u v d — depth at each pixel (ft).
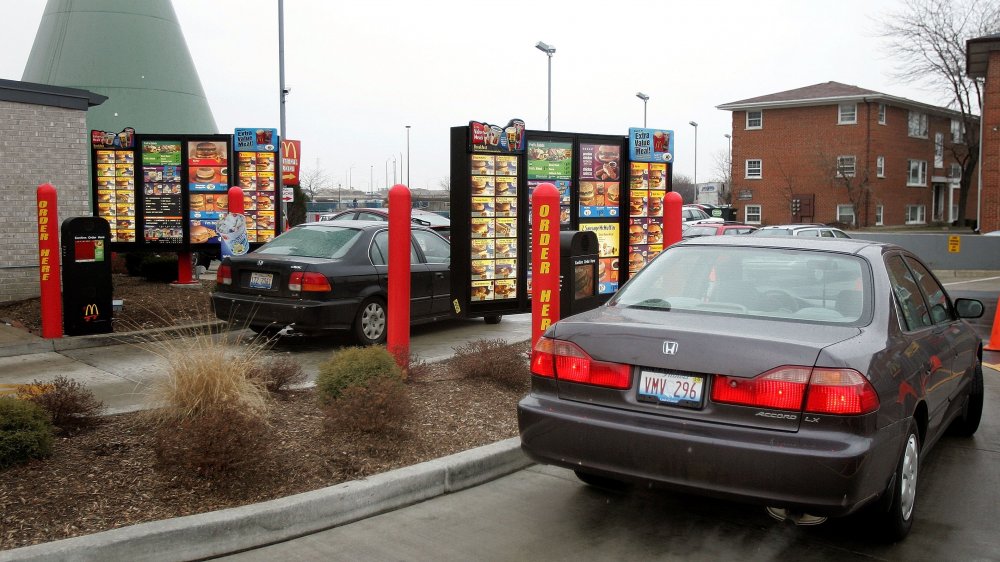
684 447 12.02
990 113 100.42
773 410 11.71
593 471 13.05
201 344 18.57
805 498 11.37
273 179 48.42
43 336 29.89
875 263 14.82
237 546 13.07
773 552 13.37
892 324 13.67
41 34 100.73
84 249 30.42
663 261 16.17
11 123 37.01
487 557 12.99
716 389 12.12
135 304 37.37
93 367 26.66
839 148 150.51
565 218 33.63
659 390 12.61
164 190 47.09
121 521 12.92
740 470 11.66
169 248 47.24
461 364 23.09
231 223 41.16
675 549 13.42
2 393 21.98
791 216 155.63
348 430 17.08
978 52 101.35
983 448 19.98
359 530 14.03
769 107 156.35
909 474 13.93
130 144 46.83
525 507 15.24
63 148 38.96
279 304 29.40
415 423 18.47
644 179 36.40
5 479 14.05
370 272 31.19
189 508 13.57
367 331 31.17
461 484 16.16
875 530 13.44
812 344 11.94
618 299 15.43
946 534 14.29
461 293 30.27
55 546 11.69
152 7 101.09
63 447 15.96
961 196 148.25
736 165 161.58
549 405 13.60
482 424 18.95
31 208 37.76
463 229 30.07
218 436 14.40
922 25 131.44
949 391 17.03
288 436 17.07
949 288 64.23
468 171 29.76
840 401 11.43
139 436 16.87
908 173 159.22
